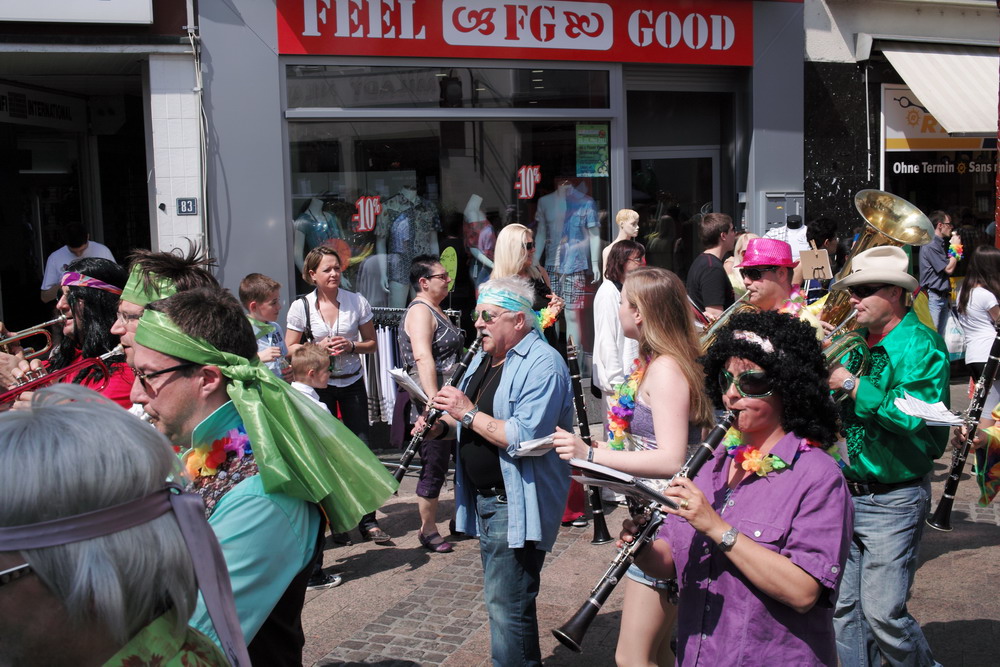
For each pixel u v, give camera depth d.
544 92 8.20
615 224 8.63
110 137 9.23
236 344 2.21
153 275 2.88
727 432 2.50
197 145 7.02
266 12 7.08
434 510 5.54
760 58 9.01
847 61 9.65
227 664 1.51
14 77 7.92
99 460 1.31
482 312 3.50
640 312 3.27
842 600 3.46
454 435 4.18
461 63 7.85
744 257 4.40
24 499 1.26
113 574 1.31
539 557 3.47
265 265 7.29
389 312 7.38
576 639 2.51
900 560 3.33
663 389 3.14
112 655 1.36
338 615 4.65
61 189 9.04
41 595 1.30
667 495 2.24
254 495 2.06
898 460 3.33
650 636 3.10
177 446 2.21
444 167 7.97
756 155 9.13
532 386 3.42
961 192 10.52
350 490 2.26
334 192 7.60
